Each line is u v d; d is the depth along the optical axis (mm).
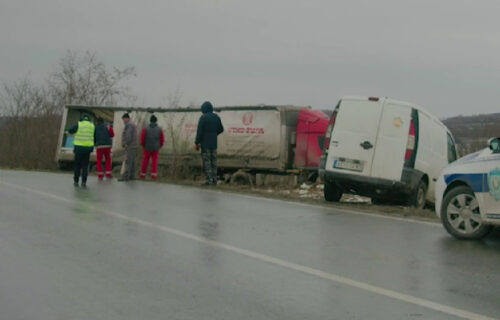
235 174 23703
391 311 5820
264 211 12344
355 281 6875
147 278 6871
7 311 5691
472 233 9547
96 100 41406
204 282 6738
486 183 9383
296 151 23188
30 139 34938
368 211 12648
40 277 6871
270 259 7883
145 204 13094
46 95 38719
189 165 24828
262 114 23469
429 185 14289
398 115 13422
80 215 11312
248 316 5602
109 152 20938
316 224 10789
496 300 6230
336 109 13883
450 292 6504
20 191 15398
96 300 6035
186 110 25328
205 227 10211
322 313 5723
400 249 8727
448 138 15523
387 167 13312
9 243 8672
